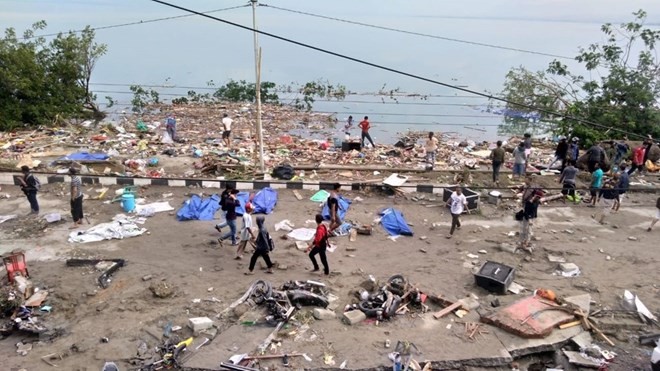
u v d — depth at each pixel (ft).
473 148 94.99
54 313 37.58
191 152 82.94
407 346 33.73
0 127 95.14
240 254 46.03
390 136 112.57
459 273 44.73
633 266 46.62
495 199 61.52
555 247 50.34
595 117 92.79
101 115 123.34
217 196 60.08
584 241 51.88
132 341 34.37
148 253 47.14
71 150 81.46
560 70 106.32
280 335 35.17
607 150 81.05
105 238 49.88
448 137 112.37
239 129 109.91
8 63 97.55
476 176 71.46
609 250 49.90
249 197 60.18
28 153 78.33
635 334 36.63
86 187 64.18
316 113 134.41
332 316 37.35
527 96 119.03
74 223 53.01
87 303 38.86
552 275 44.83
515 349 34.14
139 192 62.85
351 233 51.90
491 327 36.58
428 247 49.96
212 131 106.32
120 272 43.45
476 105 146.72
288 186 65.00
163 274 43.29
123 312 37.70
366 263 46.16
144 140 89.92
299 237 50.96
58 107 107.65
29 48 104.32
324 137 107.65
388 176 71.67
